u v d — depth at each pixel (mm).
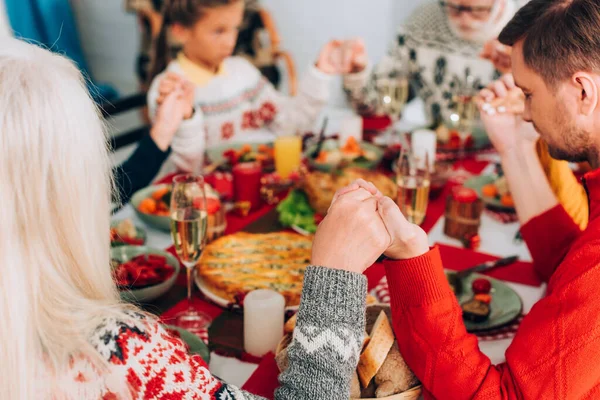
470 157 1906
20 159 670
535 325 898
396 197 1474
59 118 682
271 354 1048
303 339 810
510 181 1288
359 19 3107
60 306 704
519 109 1271
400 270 959
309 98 2043
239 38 2834
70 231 700
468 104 1897
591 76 913
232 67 2326
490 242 1438
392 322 978
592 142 963
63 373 697
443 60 2467
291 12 3225
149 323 732
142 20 3094
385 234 873
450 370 916
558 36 926
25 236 683
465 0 2330
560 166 1299
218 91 2242
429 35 2488
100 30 3791
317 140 1955
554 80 945
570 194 1302
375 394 917
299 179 1602
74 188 694
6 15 3146
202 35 2141
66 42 3453
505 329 1131
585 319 859
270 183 1675
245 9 2748
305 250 1320
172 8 2176
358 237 862
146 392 708
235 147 1888
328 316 813
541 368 869
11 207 672
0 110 664
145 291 1175
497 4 2318
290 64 2611
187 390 727
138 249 1313
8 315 675
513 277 1294
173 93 1572
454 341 925
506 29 1003
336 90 2998
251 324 1065
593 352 849
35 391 692
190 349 1056
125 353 702
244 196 1554
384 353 923
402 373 942
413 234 941
